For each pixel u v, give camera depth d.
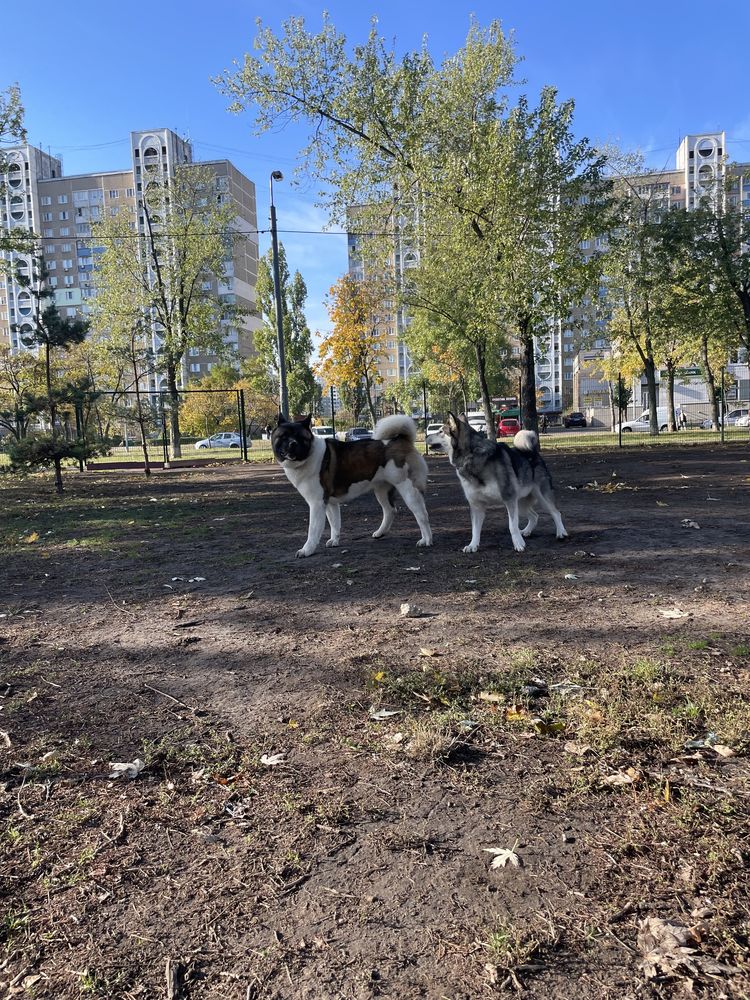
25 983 1.71
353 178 21.20
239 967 1.75
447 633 4.31
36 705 3.47
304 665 3.88
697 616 4.43
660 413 63.03
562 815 2.36
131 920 1.93
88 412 22.22
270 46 19.89
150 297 30.45
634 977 1.67
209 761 2.84
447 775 2.66
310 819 2.40
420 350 36.25
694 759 2.67
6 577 6.57
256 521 9.84
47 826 2.42
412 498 7.21
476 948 1.78
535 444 7.34
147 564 6.95
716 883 1.98
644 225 28.23
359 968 1.73
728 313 25.83
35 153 102.62
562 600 4.95
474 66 20.20
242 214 97.69
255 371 63.12
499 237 18.98
